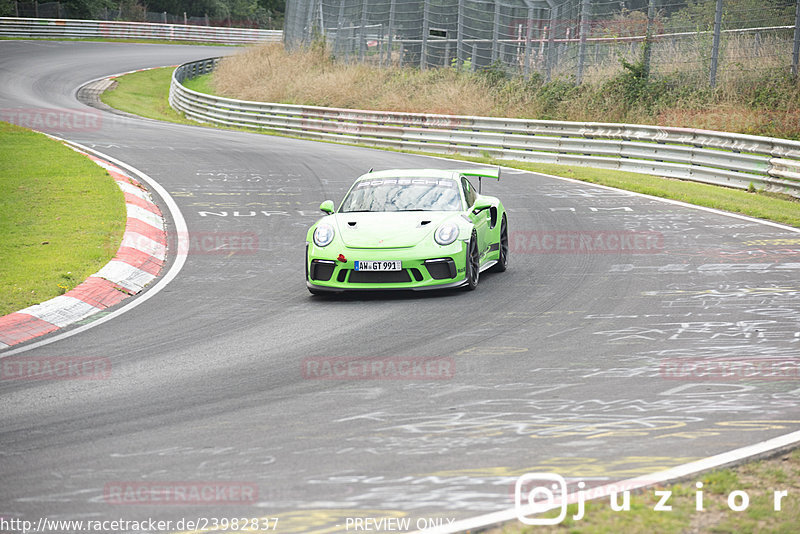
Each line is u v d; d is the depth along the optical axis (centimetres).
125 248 4306
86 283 3647
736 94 9219
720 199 5997
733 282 3566
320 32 15750
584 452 1819
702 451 1805
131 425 2059
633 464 1741
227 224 5209
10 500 1639
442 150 9331
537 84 11300
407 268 3434
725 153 6862
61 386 2406
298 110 11181
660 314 3077
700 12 10925
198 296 3606
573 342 2739
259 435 1967
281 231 5016
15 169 6656
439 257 3450
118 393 2327
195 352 2745
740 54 9769
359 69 13475
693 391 2233
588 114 10156
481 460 1786
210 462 1809
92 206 5341
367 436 1947
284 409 2155
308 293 3634
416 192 3850
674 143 7575
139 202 5600
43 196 5644
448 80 12331
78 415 2147
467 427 1995
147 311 3366
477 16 13100
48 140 8275
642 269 3891
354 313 3234
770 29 9650
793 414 2033
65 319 3250
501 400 2191
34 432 2030
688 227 4922
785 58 9488
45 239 4516
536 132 8656
